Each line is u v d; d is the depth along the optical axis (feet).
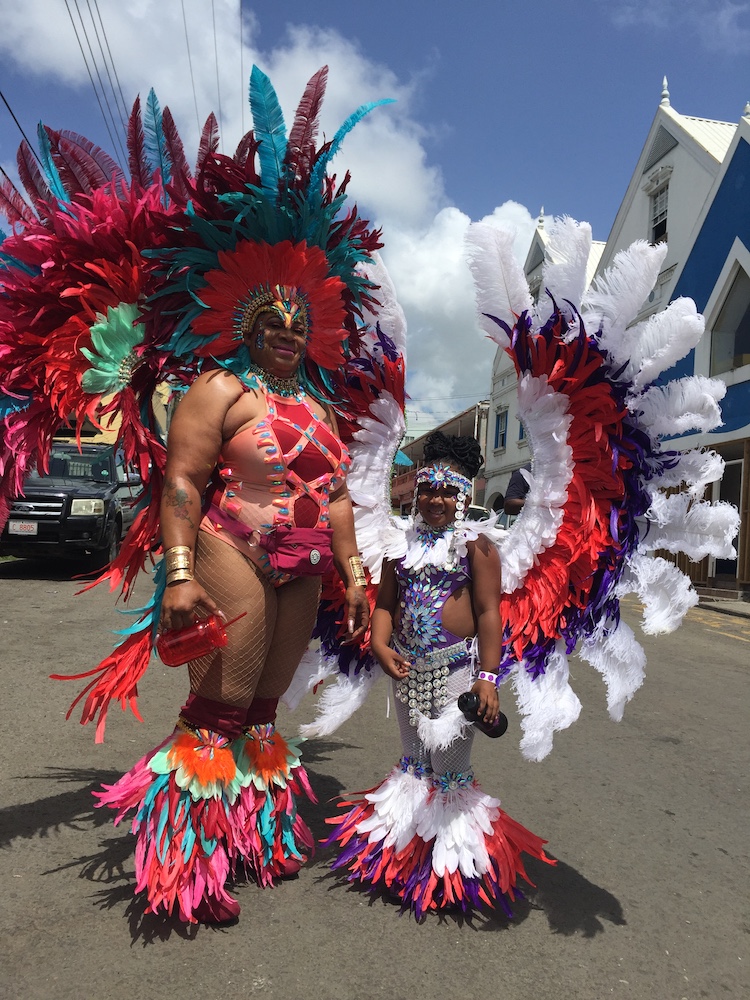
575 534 8.39
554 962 7.27
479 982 6.85
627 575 8.55
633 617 32.68
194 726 7.75
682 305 7.78
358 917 7.84
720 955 7.60
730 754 14.44
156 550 8.63
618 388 8.11
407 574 8.30
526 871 9.23
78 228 7.68
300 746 13.28
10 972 6.49
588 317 8.11
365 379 9.47
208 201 7.85
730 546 7.87
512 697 18.04
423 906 7.86
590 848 9.98
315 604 8.30
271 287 7.77
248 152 7.94
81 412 8.14
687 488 8.18
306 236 8.11
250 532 7.50
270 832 8.24
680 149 54.03
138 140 9.07
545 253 8.52
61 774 11.07
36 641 19.57
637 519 8.54
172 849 7.41
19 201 8.23
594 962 7.32
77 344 7.78
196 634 7.00
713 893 8.93
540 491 8.38
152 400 8.72
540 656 8.66
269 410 7.72
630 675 8.54
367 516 9.27
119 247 7.78
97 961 6.74
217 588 7.47
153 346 8.04
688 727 16.16
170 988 6.43
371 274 9.32
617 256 8.00
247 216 7.86
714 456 8.05
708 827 10.89
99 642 19.88
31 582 29.89
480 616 7.93
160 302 7.88
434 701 8.17
